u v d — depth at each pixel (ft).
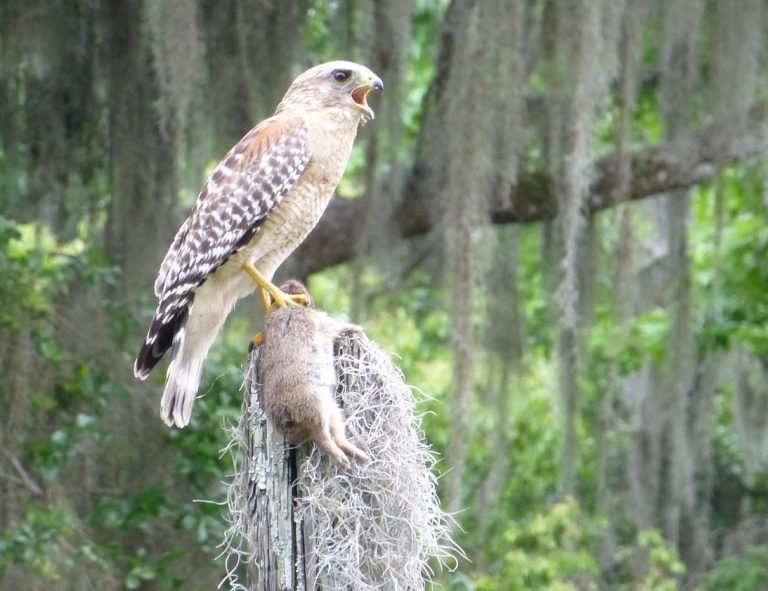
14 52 40.65
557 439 52.47
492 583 48.55
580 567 49.24
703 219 58.54
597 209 46.47
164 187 41.34
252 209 27.25
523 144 42.70
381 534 20.84
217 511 36.96
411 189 45.83
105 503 36.68
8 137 41.24
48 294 38.52
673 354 49.93
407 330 56.59
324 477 20.67
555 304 45.91
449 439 41.01
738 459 60.44
